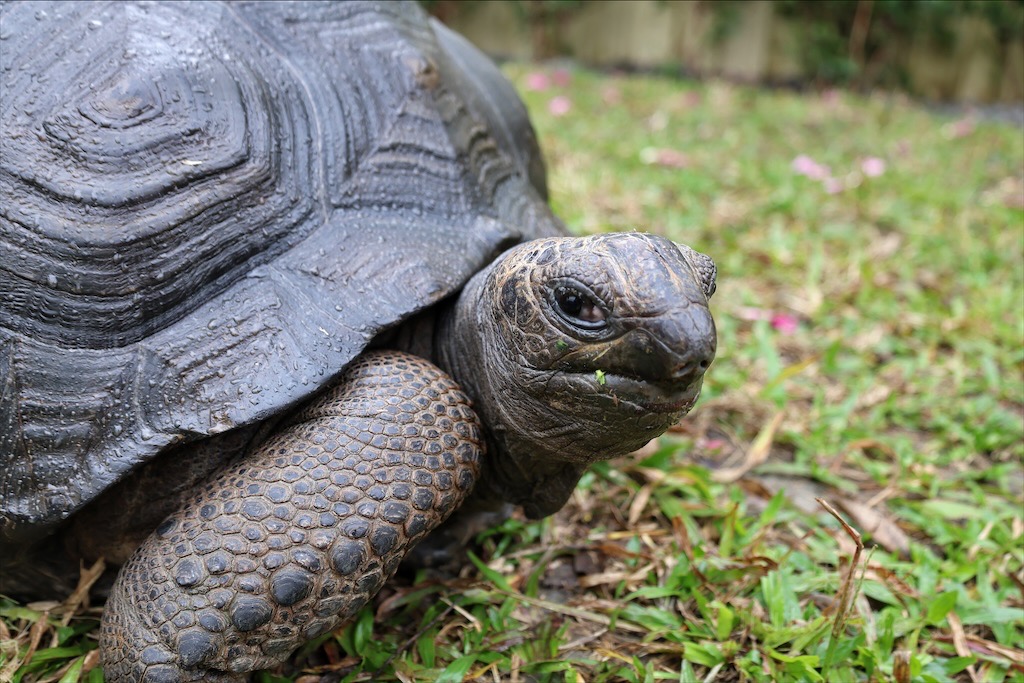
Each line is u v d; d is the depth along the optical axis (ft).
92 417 1.34
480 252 1.57
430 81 1.71
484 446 1.44
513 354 1.31
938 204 3.94
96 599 1.58
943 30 7.72
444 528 1.69
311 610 1.26
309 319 1.38
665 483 2.03
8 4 1.57
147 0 1.60
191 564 1.24
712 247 3.37
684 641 1.60
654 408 1.22
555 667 1.53
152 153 1.44
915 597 1.73
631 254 1.20
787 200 3.81
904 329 2.82
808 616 1.66
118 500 1.42
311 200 1.50
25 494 1.33
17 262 1.39
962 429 2.32
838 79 7.70
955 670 1.56
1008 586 1.79
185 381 1.33
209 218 1.43
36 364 1.37
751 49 8.19
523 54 8.58
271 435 1.42
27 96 1.48
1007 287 3.07
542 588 1.75
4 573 1.52
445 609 1.64
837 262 3.30
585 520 1.94
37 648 1.53
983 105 7.97
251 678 1.45
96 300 1.38
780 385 2.47
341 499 1.28
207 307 1.39
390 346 1.57
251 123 1.50
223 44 1.57
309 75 1.61
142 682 1.24
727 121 5.51
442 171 1.64
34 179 1.41
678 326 1.14
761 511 2.01
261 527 1.26
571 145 4.54
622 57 8.56
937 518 1.98
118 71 1.48
